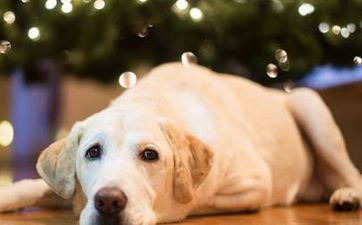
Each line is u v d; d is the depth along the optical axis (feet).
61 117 17.38
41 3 10.21
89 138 6.14
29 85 13.93
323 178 9.02
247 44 10.88
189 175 6.28
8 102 20.12
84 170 6.12
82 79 13.61
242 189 7.20
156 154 6.02
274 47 10.64
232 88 8.26
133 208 5.63
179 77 7.68
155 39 11.15
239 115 7.92
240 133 7.64
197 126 6.94
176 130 6.32
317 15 9.89
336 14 9.93
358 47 10.37
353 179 8.62
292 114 8.86
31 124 17.83
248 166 7.36
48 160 6.54
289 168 8.36
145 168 5.96
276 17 10.13
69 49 11.24
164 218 6.32
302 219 7.11
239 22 10.25
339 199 7.85
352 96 11.85
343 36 9.89
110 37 10.10
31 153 17.87
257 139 7.95
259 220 6.97
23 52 11.07
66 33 10.88
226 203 7.13
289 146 8.39
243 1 9.92
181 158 6.24
